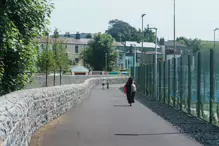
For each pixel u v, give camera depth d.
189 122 14.62
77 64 108.56
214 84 13.49
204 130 12.56
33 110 10.98
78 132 12.04
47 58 44.88
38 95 12.05
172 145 10.09
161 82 24.91
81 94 26.50
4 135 5.25
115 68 104.12
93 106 22.08
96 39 102.75
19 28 12.42
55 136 11.16
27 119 9.12
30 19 12.55
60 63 53.12
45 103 13.25
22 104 8.34
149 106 22.28
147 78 31.64
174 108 19.97
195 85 15.88
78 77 61.00
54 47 54.53
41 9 12.79
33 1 12.64
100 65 101.06
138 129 12.84
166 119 15.68
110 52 102.50
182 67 18.23
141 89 35.94
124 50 130.00
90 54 102.12
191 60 16.58
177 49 121.88
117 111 19.12
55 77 49.19
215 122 13.37
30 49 12.90
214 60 13.52
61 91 17.03
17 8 11.92
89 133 11.89
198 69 15.30
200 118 15.02
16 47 12.04
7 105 6.65
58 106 16.14
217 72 13.38
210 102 13.67
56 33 58.28
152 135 11.61
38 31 13.17
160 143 10.33
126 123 14.38
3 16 10.87
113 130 12.56
